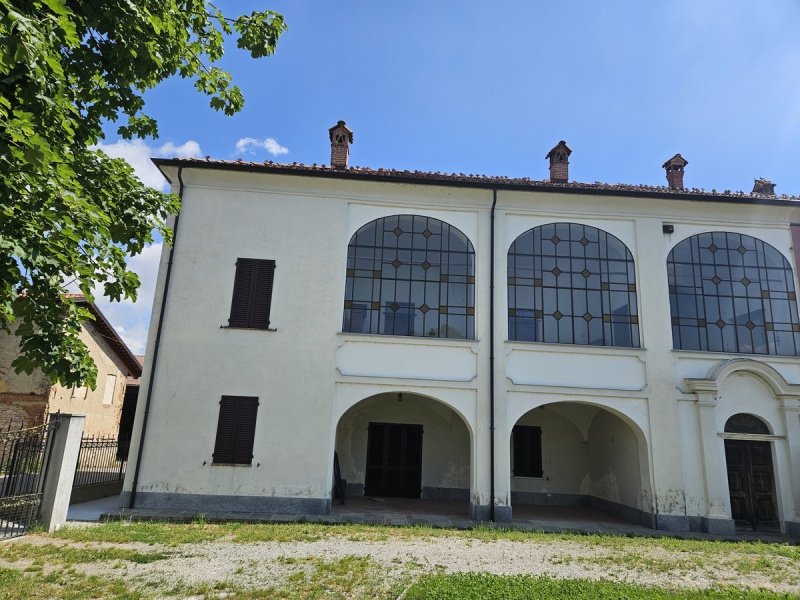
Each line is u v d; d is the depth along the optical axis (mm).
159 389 13875
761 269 15625
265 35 8375
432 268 15234
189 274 14586
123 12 6699
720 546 11320
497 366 14477
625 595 6980
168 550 9102
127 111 8234
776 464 14195
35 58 4812
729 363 14383
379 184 15359
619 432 15969
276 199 15242
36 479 10477
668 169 17797
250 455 13672
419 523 12898
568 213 15625
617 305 15219
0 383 20125
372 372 14320
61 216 6316
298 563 8508
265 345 14297
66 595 6637
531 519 14625
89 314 7164
